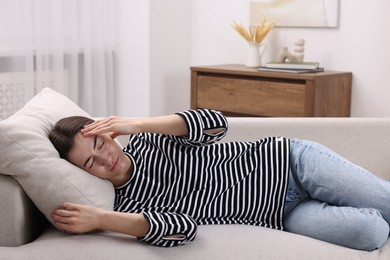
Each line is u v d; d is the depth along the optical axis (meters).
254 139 2.41
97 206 1.77
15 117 1.89
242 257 1.70
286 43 3.84
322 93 3.39
